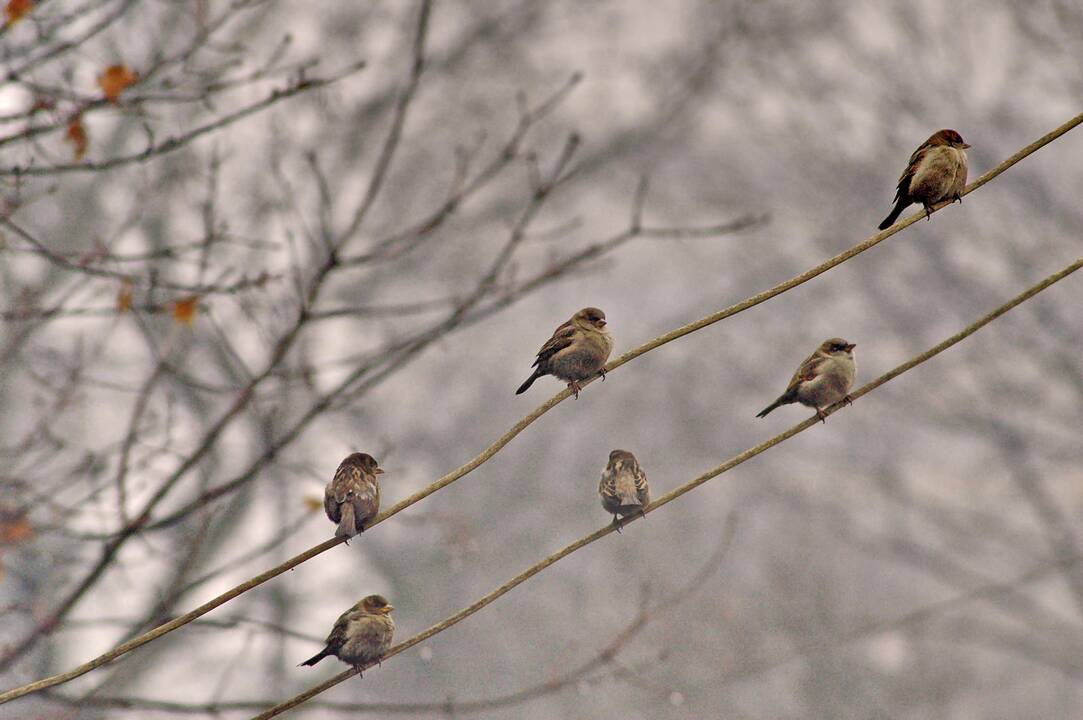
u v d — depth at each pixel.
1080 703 23.58
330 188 14.50
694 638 20.70
